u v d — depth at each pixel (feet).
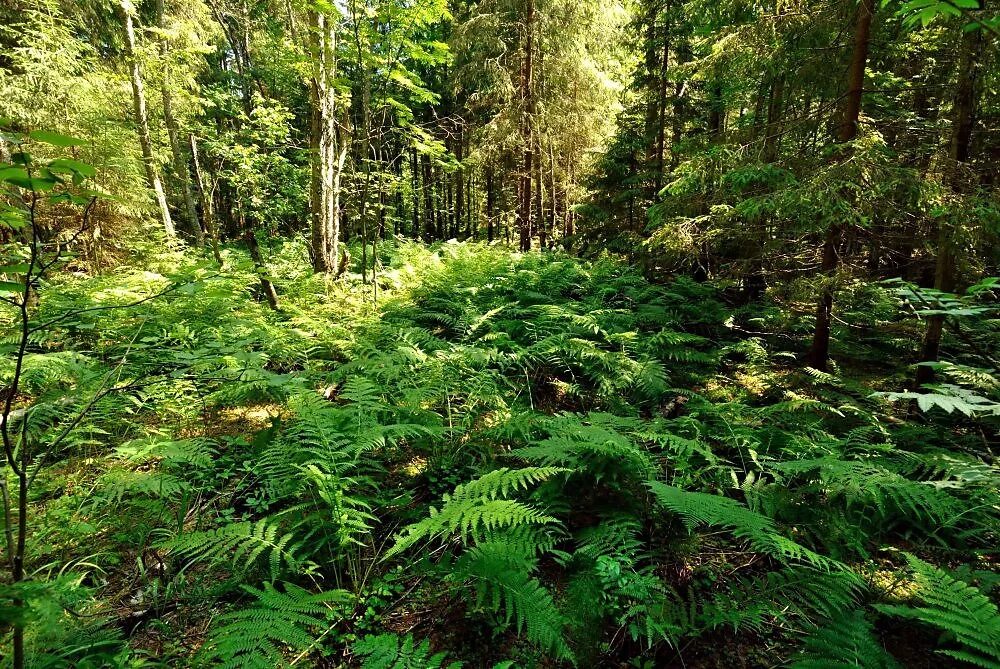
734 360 22.91
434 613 7.70
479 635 7.34
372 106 27.66
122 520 9.12
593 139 44.24
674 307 26.76
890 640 7.45
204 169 40.81
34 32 25.99
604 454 9.51
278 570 7.10
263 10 33.81
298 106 53.67
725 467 10.85
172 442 10.36
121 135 29.25
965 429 15.23
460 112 57.52
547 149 45.29
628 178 35.78
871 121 17.31
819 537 9.04
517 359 16.53
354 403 11.85
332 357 18.58
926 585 6.43
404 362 15.08
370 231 45.60
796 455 11.76
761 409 14.28
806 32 18.79
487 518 7.12
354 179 27.96
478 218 85.10
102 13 33.94
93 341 16.74
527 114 38.63
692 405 15.01
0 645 5.96
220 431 13.89
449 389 13.74
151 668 6.32
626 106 44.47
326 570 8.41
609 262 33.47
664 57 34.04
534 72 39.81
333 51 23.40
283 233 51.67
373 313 22.84
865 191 15.40
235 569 8.07
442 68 54.65
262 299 24.32
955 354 20.95
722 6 22.33
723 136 22.66
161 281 22.70
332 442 9.64
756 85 26.96
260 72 39.52
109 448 11.87
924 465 10.77
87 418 10.95
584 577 7.51
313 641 6.10
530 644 7.17
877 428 13.17
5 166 3.03
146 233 31.53
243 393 14.34
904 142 21.30
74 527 8.34
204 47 29.12
